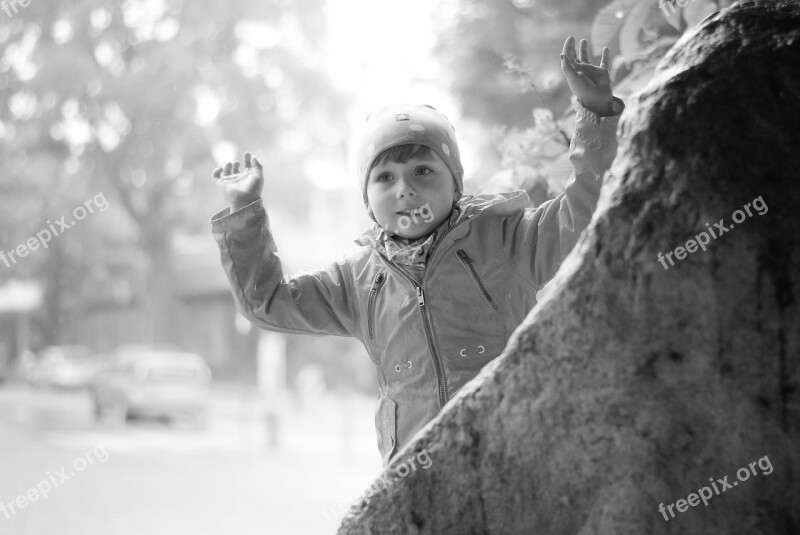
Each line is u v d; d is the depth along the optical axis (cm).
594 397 204
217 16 3462
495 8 1330
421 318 273
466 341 271
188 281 4331
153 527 1077
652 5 430
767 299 199
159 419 2702
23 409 3184
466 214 277
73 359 4422
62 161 3516
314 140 3694
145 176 3491
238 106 3472
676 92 213
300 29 3616
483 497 211
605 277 204
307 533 1065
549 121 449
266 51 3550
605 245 205
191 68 3391
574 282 206
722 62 214
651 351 202
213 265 4269
